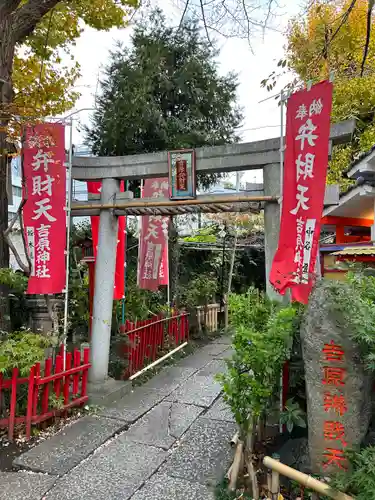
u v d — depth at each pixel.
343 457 2.53
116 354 6.21
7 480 3.32
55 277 4.87
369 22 3.50
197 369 7.10
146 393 5.69
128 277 8.60
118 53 9.16
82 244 7.03
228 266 12.31
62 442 4.01
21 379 4.07
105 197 5.55
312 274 3.50
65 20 6.56
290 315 3.10
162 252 7.59
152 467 3.53
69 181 5.04
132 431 4.35
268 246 4.68
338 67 6.30
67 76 6.29
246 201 4.75
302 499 2.62
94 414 4.81
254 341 2.95
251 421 3.10
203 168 5.00
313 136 3.72
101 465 3.56
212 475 3.38
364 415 2.57
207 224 13.44
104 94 9.34
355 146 9.59
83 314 7.14
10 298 5.98
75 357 4.80
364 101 8.77
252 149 4.76
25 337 4.41
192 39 9.05
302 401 3.30
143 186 7.46
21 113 4.28
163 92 9.02
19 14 4.92
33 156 4.91
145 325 6.99
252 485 2.84
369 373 2.59
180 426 4.48
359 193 6.93
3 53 4.71
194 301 10.24
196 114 9.16
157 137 8.97
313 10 5.04
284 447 3.22
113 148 9.12
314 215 3.68
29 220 4.93
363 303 2.53
